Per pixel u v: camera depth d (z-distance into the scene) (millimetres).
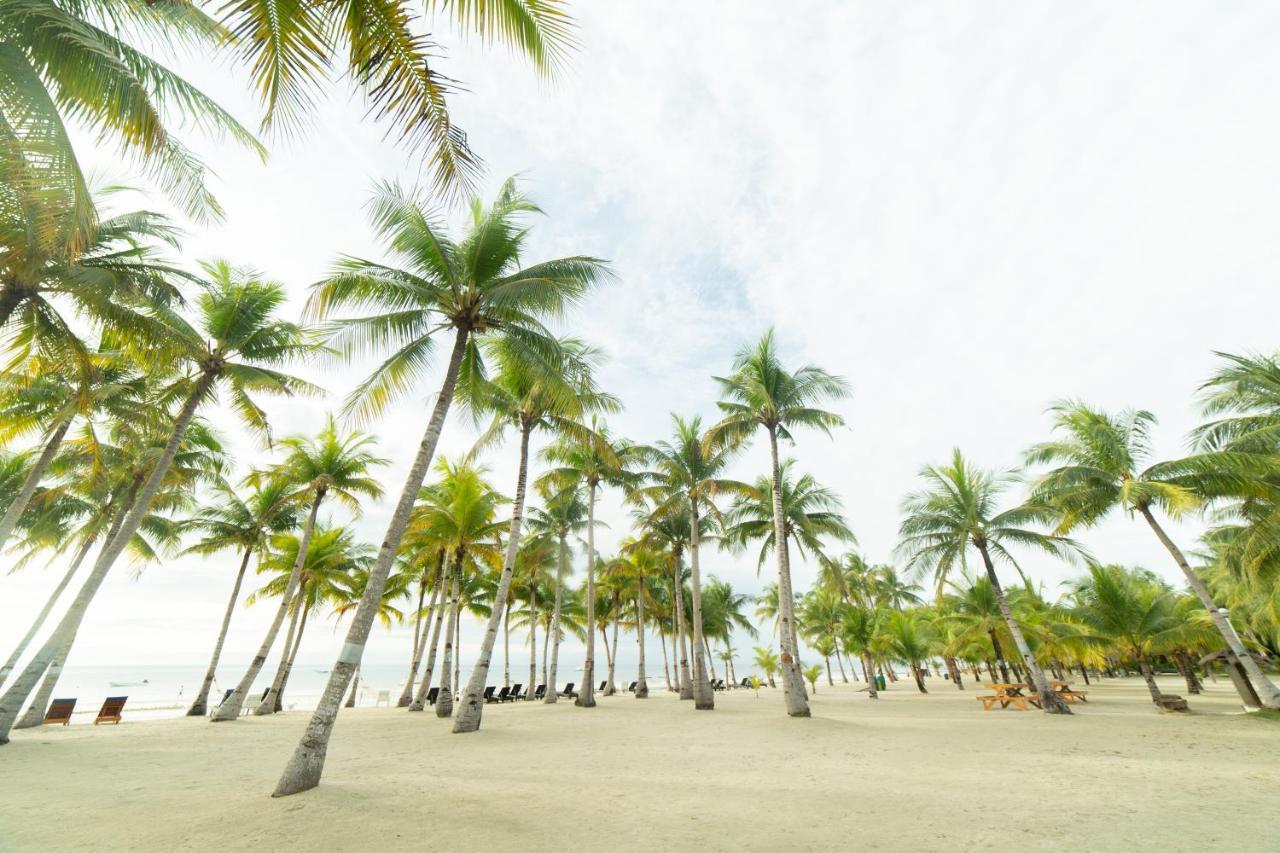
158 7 5973
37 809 6582
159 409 15992
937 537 21000
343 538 26375
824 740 12273
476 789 7527
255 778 8414
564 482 24141
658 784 7852
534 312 12195
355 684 28953
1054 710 17922
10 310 9641
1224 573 20688
